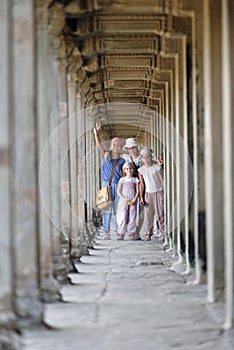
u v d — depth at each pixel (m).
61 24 23.28
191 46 26.53
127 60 32.06
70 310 18.88
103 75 35.75
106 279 24.55
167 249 34.53
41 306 16.66
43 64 20.83
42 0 20.52
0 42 14.53
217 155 19.98
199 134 23.88
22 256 16.58
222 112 19.98
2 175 14.55
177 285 23.06
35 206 16.61
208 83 20.22
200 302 19.89
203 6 23.19
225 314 18.08
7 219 14.60
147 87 38.19
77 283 23.70
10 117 14.68
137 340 15.45
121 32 26.11
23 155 16.58
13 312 14.70
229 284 16.98
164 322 17.28
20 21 16.50
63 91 27.48
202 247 23.31
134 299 20.48
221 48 20.06
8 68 14.53
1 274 14.62
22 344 14.90
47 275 20.19
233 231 17.12
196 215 23.48
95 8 24.33
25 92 16.56
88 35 26.77
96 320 17.56
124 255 32.28
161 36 28.42
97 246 36.62
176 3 24.08
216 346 14.88
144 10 24.50
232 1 17.45
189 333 16.09
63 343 15.22
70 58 28.75
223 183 19.94
